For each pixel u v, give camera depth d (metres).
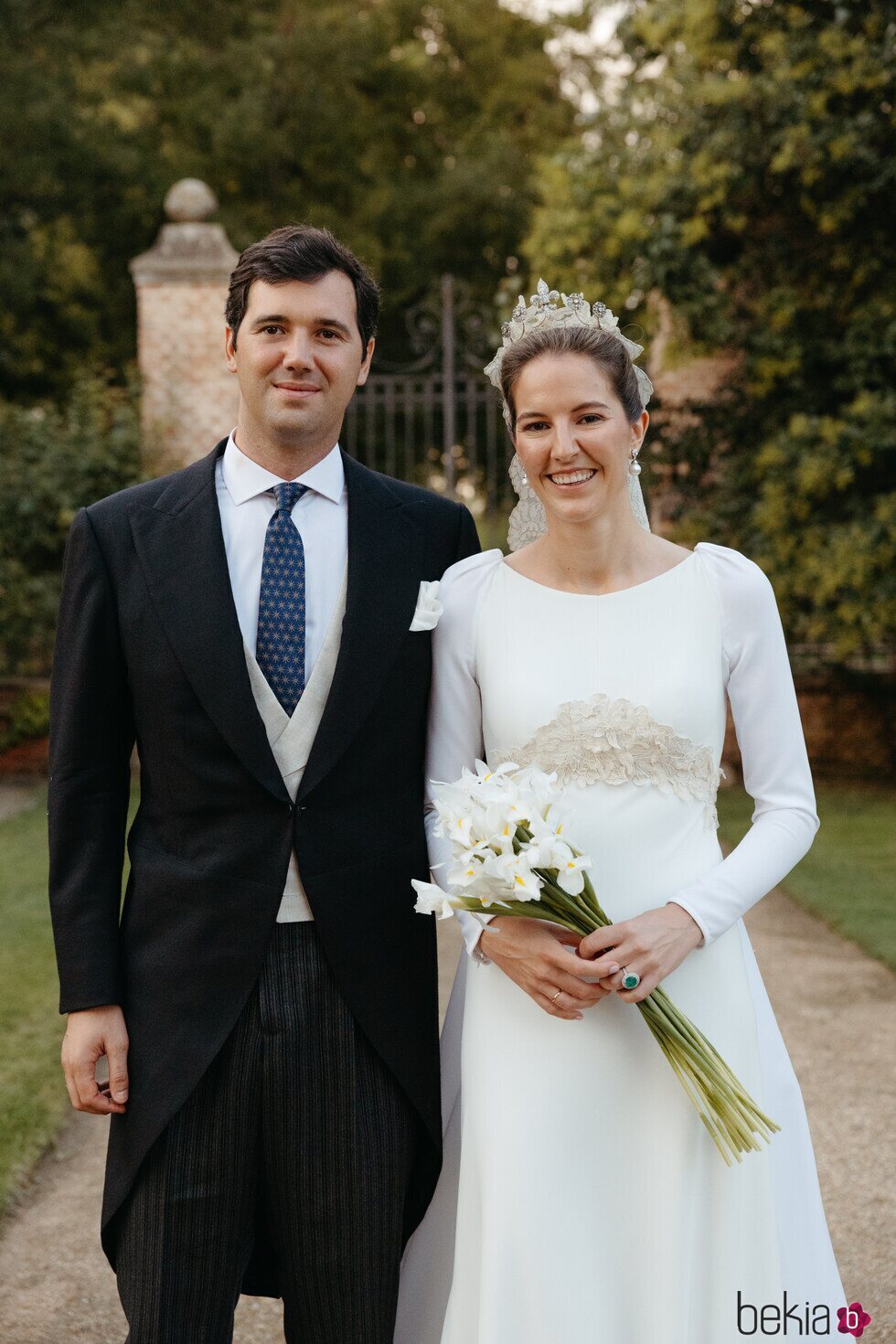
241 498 2.09
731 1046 2.01
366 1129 1.99
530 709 2.06
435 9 17.88
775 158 8.27
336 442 2.14
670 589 2.09
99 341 15.80
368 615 2.06
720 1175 1.98
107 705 2.08
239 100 16.03
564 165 9.36
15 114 13.44
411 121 17.98
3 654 10.45
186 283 9.27
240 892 1.97
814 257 8.72
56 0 13.75
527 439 2.03
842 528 8.40
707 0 8.59
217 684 1.98
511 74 18.02
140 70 15.27
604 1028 2.00
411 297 16.62
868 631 8.34
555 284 9.36
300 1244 2.00
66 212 14.74
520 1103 1.99
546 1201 1.95
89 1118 3.86
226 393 9.31
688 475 9.41
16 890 6.16
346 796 2.02
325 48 16.00
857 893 6.14
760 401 9.13
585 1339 1.93
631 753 2.02
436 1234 2.21
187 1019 1.96
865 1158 3.44
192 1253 1.95
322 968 1.99
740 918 2.10
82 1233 3.18
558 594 2.11
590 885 1.91
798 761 2.10
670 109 8.91
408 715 2.10
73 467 9.20
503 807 1.84
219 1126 1.96
